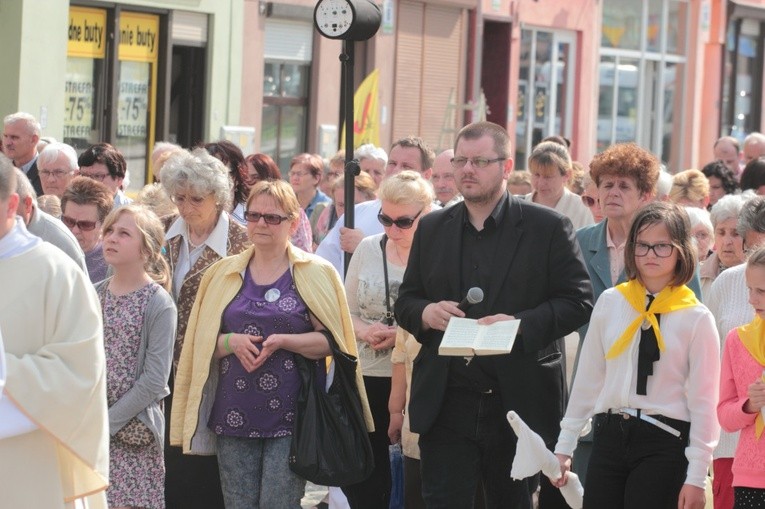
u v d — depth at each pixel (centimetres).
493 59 5478
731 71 6900
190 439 1522
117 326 1504
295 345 1505
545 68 5675
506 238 1415
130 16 3856
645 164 1606
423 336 1427
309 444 1482
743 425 1365
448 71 5097
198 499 1650
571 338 1956
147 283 1523
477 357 1403
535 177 2228
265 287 1534
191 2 3988
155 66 3944
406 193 1675
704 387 1326
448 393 1420
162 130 3966
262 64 4259
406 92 4900
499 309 1407
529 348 1371
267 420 1502
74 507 1222
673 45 6475
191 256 1662
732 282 1536
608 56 6066
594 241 1644
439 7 5019
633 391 1340
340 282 1548
